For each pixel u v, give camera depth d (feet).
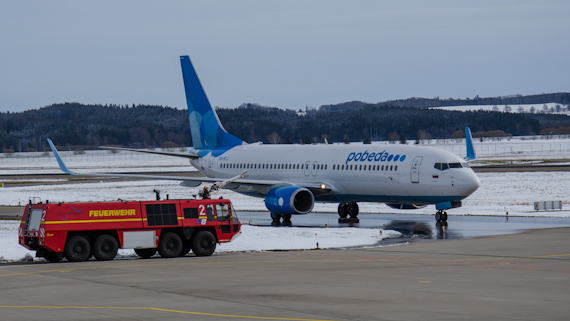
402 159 418.10
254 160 511.81
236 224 293.23
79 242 265.75
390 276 212.02
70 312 158.20
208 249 283.79
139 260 268.82
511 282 197.47
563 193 604.49
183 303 168.55
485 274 214.69
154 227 275.18
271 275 217.56
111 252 270.26
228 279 209.87
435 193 401.90
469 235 342.85
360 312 154.10
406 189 414.41
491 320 143.43
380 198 433.48
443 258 259.60
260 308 160.66
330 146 473.67
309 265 242.58
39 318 151.33
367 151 443.73
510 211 477.77
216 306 163.94
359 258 262.47
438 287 189.06
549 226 380.58
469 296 173.78
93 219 267.39
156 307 163.53
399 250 289.33
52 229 260.42
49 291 190.39
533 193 613.11
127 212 272.72
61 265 253.44
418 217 456.45
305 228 383.04
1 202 619.26
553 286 189.47
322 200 472.03
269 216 485.97
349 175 442.09
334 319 146.61
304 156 476.95
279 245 309.01
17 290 192.85
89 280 211.61
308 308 159.84
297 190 431.02
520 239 321.52
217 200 289.74
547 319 144.15
